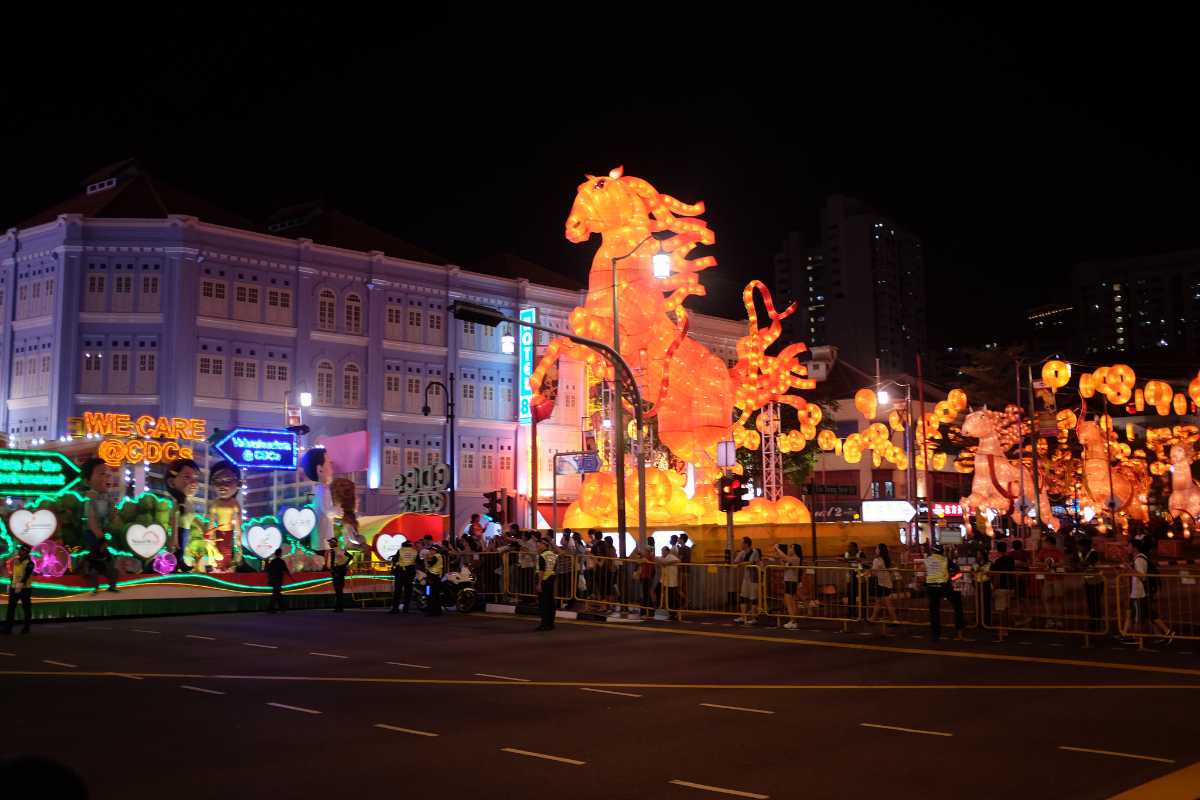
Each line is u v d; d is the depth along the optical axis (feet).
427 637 66.90
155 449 103.96
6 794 12.55
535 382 113.09
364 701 41.52
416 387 178.29
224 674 49.37
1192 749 32.50
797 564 75.36
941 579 65.98
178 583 88.17
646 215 110.83
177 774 29.19
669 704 40.81
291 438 113.91
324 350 169.37
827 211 588.91
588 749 32.53
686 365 113.70
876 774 29.19
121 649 60.13
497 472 185.47
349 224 188.75
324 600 95.55
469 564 91.25
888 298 574.97
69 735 34.63
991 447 152.97
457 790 27.45
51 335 154.51
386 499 172.45
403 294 178.81
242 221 177.06
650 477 114.32
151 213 160.86
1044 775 29.07
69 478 94.27
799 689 44.60
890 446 140.77
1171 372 285.02
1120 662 54.03
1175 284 653.71
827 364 249.96
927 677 48.32
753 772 29.45
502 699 42.01
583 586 83.61
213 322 158.51
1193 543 162.40
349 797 26.78
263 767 30.07
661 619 79.25
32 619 79.97
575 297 196.03
